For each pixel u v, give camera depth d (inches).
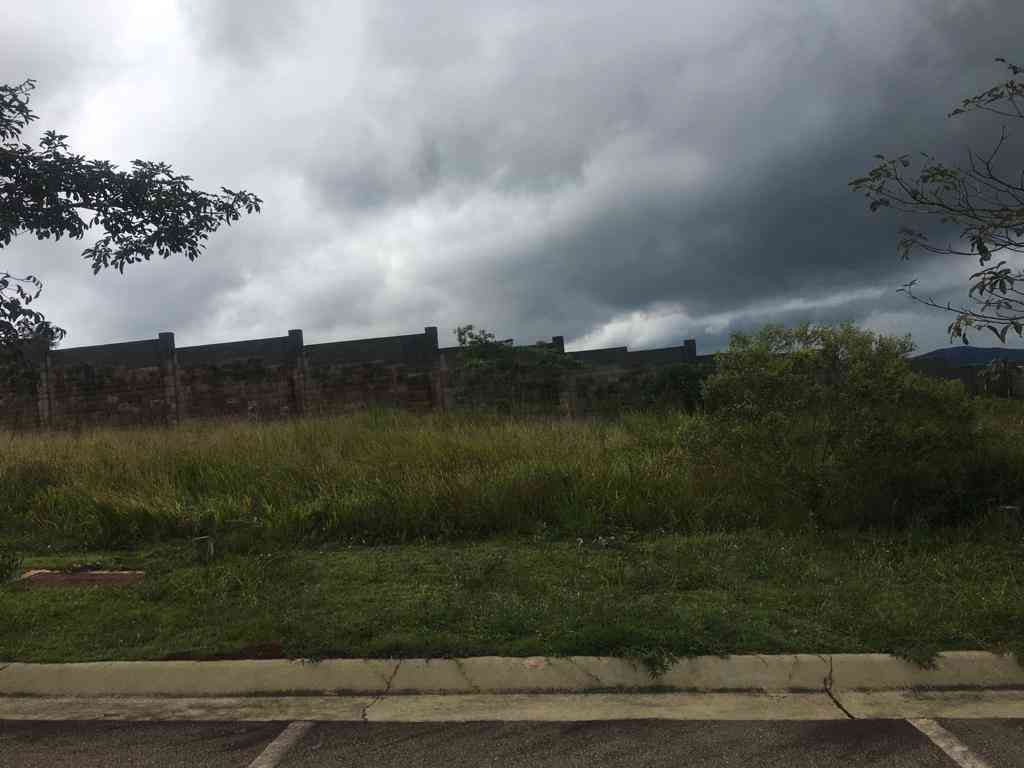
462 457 407.5
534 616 220.2
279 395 855.1
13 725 176.4
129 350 864.9
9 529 362.9
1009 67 218.4
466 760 156.0
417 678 192.9
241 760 157.9
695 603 230.2
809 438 311.0
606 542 301.4
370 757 158.1
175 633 219.5
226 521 337.7
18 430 678.5
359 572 273.6
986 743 160.2
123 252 236.2
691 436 335.9
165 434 531.8
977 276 210.4
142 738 168.6
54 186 215.2
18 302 203.8
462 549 304.5
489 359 816.3
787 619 216.4
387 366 850.1
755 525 314.5
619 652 195.9
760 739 163.2
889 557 269.9
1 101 206.2
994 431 337.4
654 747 160.2
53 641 215.6
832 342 312.2
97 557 313.0
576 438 445.4
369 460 410.6
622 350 861.2
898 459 309.1
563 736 166.1
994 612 212.7
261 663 198.1
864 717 173.2
